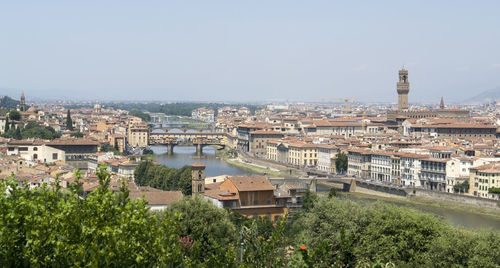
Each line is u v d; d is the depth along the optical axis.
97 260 64.25
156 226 74.50
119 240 67.50
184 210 153.12
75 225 70.00
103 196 74.50
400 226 148.25
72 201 73.62
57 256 66.50
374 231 147.38
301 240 86.50
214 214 156.38
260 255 75.81
